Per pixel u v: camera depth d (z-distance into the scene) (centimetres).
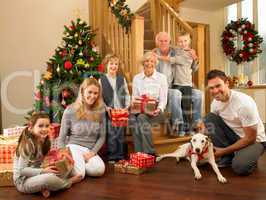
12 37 485
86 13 533
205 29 620
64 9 517
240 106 250
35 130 222
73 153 256
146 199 203
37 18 498
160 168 283
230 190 217
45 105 378
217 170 249
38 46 500
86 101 267
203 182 237
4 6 480
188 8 597
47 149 231
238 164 249
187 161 307
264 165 284
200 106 374
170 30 442
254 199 199
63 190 225
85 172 257
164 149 341
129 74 374
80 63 377
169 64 367
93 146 274
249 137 252
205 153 259
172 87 372
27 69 495
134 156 273
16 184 221
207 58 620
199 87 394
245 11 629
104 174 266
